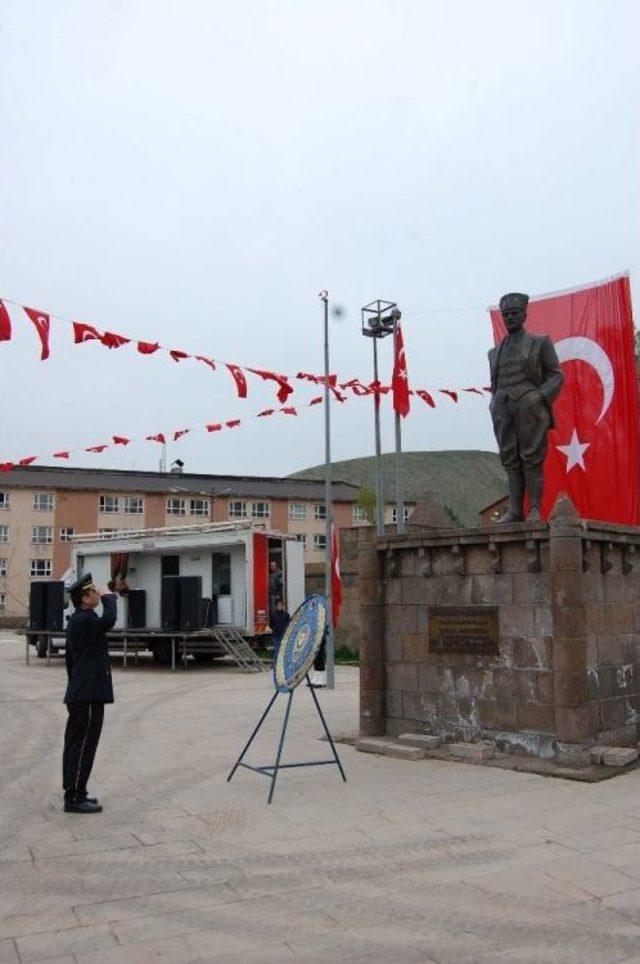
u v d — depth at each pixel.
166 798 7.63
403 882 5.18
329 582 17.72
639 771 8.27
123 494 58.38
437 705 9.80
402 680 10.27
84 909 4.81
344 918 4.62
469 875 5.29
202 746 10.53
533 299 12.77
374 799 7.38
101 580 25.80
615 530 9.24
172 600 23.39
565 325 12.44
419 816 6.76
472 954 4.13
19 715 14.02
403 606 10.33
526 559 9.00
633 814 6.69
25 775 8.95
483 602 9.41
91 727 7.25
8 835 6.45
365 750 9.79
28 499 56.56
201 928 4.51
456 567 9.69
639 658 9.63
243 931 4.46
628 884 5.08
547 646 8.76
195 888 5.14
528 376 9.83
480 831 6.28
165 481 61.25
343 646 25.94
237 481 63.94
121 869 5.54
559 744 8.47
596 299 12.23
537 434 9.70
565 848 5.82
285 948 4.23
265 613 23.77
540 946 4.21
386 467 166.25
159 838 6.28
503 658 9.12
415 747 9.47
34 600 26.19
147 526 58.44
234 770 8.33
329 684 17.52
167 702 15.63
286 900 4.91
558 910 4.68
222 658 27.56
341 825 6.54
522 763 8.54
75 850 6.00
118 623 24.92
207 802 7.43
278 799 7.47
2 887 5.21
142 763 9.45
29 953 4.20
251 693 17.09
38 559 56.38
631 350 11.99
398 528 16.20
